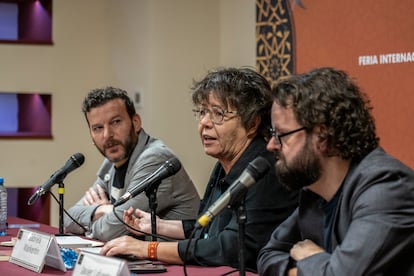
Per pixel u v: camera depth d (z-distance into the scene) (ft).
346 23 17.49
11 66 25.75
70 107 26.22
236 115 10.48
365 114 7.93
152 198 10.95
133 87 24.43
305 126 7.80
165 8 23.18
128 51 24.76
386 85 16.55
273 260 8.74
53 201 26.00
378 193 7.51
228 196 8.11
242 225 8.21
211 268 9.87
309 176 7.92
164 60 23.21
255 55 21.52
